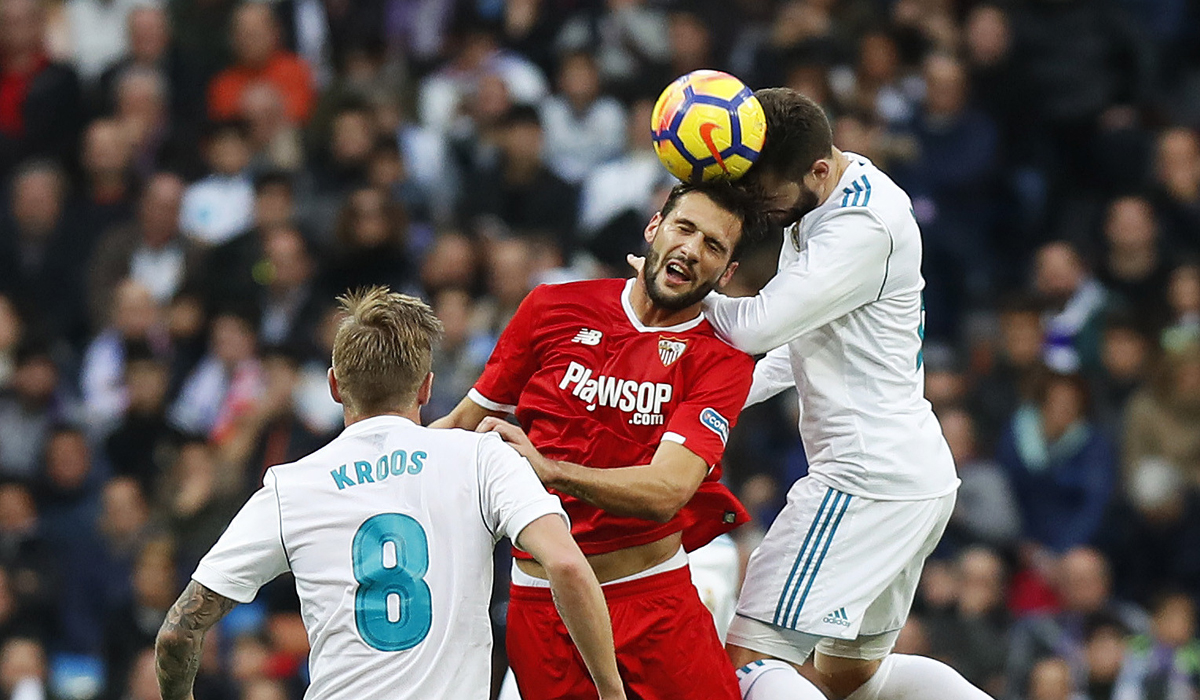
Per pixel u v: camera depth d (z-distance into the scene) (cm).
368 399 1736
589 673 1808
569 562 1633
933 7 4719
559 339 1844
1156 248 4162
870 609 1984
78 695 3628
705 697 1842
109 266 4488
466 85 4725
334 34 5094
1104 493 3697
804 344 1933
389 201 4156
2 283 4575
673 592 1838
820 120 1855
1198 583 3653
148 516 3831
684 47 4572
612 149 4494
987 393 3862
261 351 3953
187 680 1731
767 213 1853
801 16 4559
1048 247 4075
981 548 3466
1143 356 3941
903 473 1898
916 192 4269
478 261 4022
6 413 4150
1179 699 3362
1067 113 4484
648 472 1738
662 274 1797
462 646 1669
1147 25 4931
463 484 1694
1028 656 3372
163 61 4975
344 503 1692
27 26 4988
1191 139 4338
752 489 3375
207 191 4544
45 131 4938
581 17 4806
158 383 4009
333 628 1673
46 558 3831
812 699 1867
